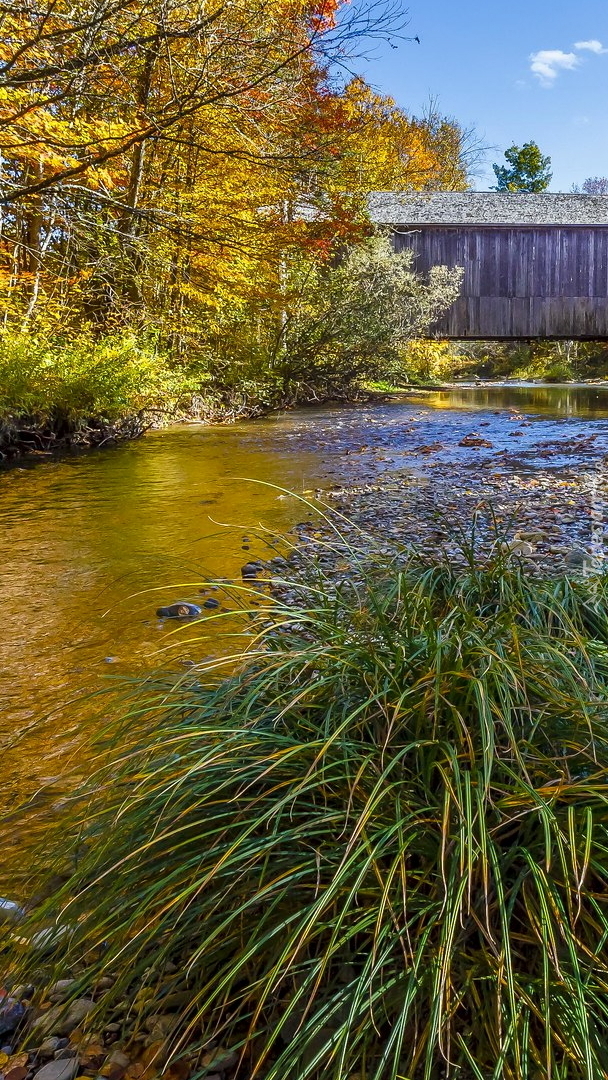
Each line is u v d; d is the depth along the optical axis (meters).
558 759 1.36
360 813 1.29
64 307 12.49
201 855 1.23
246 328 15.70
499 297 23.98
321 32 7.43
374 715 1.48
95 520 5.33
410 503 5.57
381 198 24.67
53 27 7.44
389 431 10.84
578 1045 1.00
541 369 34.34
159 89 9.57
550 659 1.65
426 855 1.25
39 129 8.21
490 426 11.16
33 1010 1.26
